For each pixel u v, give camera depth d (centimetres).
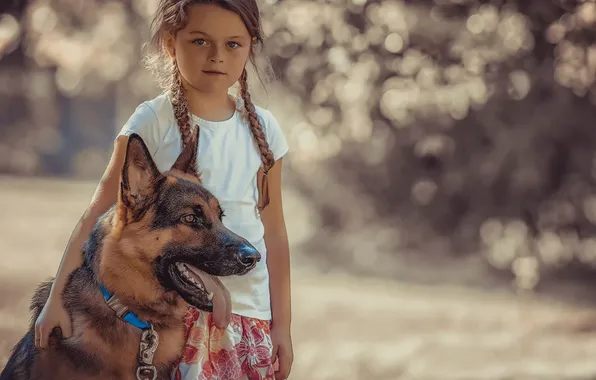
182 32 390
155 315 389
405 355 913
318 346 952
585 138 1331
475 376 830
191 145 392
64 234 1611
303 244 1568
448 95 1114
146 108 400
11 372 405
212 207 388
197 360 392
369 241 1531
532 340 986
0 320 894
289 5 1010
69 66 1975
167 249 380
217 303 372
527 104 1305
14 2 1662
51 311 387
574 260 1348
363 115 1148
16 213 1859
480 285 1336
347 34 1028
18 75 2883
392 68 1084
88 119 2902
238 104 416
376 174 1512
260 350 400
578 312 1139
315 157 1259
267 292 412
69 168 2858
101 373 384
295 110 1211
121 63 1931
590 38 973
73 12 1895
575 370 847
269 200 430
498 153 1370
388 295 1251
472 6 1062
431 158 1481
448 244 1513
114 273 383
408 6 1053
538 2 1020
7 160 2806
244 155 405
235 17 388
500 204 1438
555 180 1366
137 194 380
